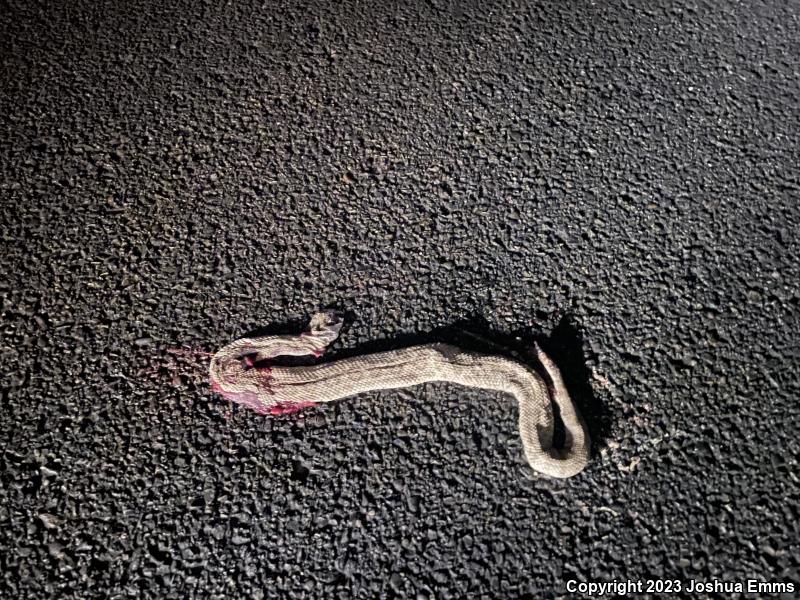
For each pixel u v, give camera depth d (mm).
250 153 1167
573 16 1251
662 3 1257
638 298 1062
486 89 1198
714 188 1123
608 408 1011
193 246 1110
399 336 1055
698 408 1006
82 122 1195
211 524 966
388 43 1240
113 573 947
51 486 983
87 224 1128
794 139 1151
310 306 1071
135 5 1281
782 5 1251
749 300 1058
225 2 1283
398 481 980
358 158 1158
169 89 1216
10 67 1234
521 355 1040
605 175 1135
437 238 1104
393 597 934
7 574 946
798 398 1006
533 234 1103
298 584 942
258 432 1007
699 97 1182
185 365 1044
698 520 956
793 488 967
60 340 1059
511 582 937
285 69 1226
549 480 977
